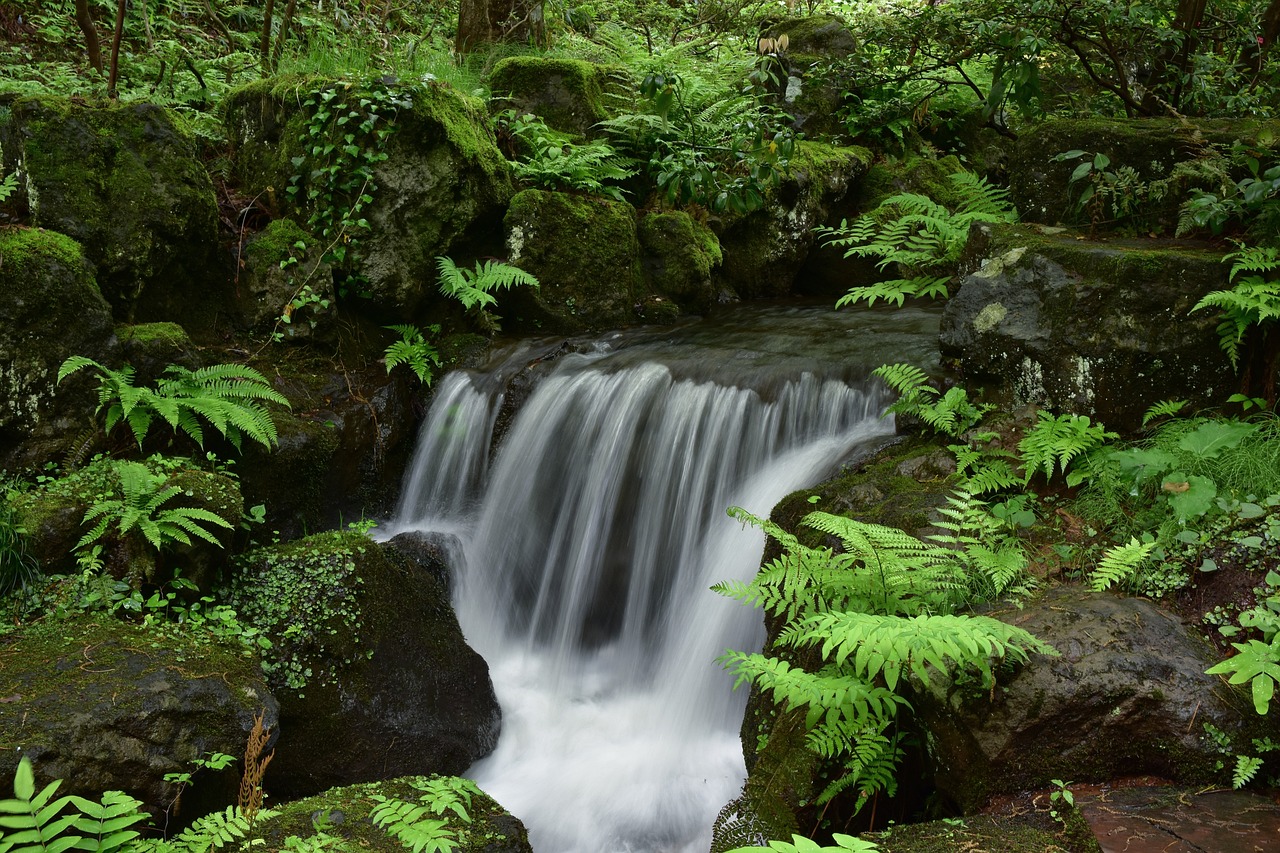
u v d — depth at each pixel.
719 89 9.19
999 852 2.87
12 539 4.45
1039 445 4.61
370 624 4.98
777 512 5.01
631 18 13.49
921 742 3.58
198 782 3.82
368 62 8.62
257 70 9.17
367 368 7.01
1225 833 2.89
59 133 5.82
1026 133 5.99
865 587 3.80
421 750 4.87
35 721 3.59
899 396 5.75
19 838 2.43
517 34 10.38
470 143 7.24
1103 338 4.77
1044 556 4.17
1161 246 5.06
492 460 6.69
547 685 5.73
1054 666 3.36
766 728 4.22
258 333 6.73
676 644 5.48
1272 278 4.61
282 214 7.13
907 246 7.46
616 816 4.58
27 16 9.30
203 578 4.88
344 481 6.54
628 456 6.15
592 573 6.04
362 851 3.36
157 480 4.89
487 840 3.70
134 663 4.01
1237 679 3.06
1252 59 7.55
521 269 7.49
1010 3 6.70
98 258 5.87
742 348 6.72
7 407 5.17
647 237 8.09
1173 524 4.07
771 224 8.62
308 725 4.64
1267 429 4.39
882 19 9.17
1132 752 3.26
